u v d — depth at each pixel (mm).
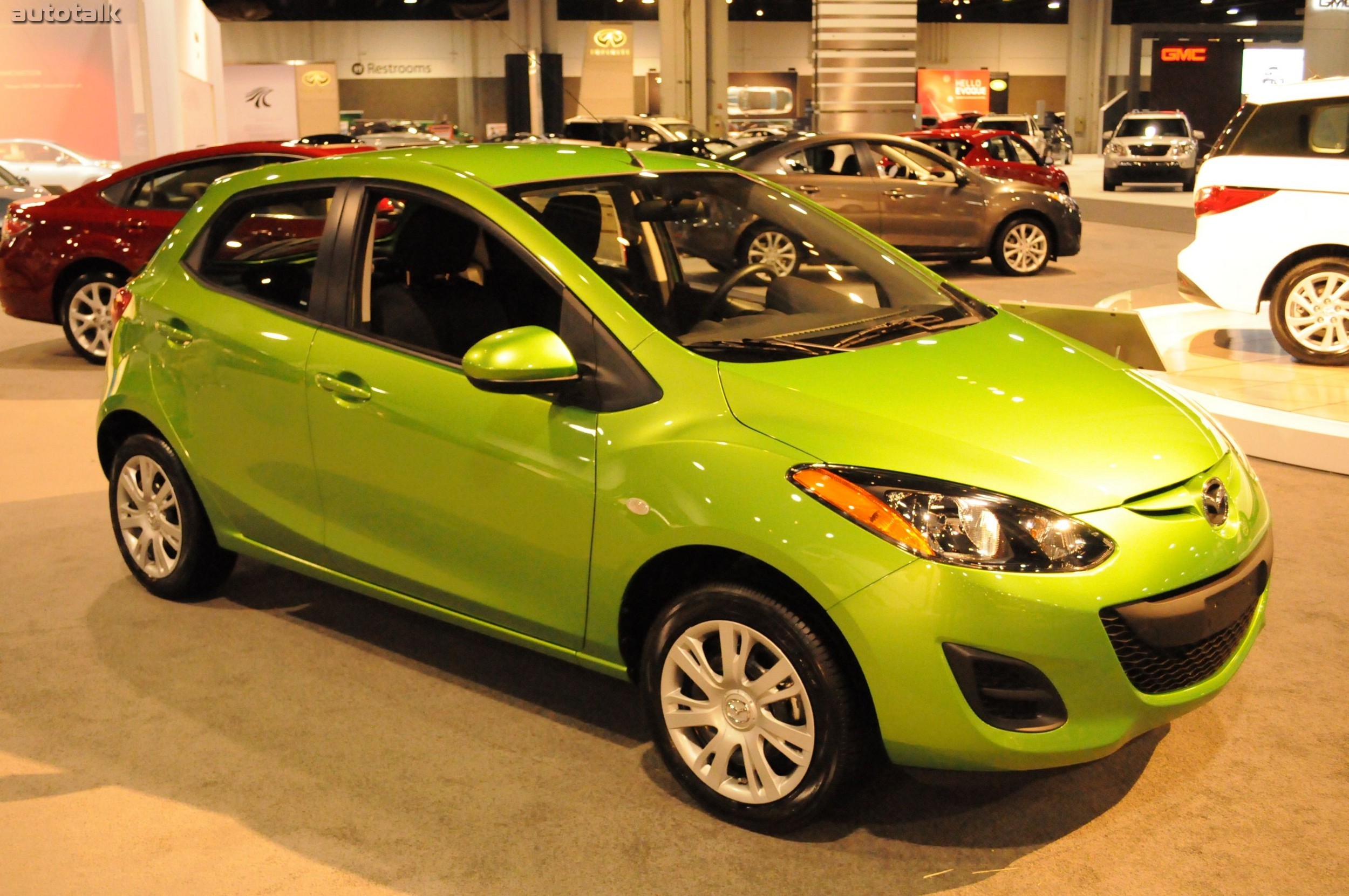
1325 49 27516
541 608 3109
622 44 26656
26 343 9523
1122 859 2713
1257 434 5820
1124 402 2980
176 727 3406
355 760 3213
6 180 16266
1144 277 12602
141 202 8375
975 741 2510
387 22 49344
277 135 33406
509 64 45219
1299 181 7059
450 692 3607
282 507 3693
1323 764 3098
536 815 2938
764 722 2750
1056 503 2557
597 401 2920
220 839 2854
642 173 3576
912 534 2506
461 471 3150
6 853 2809
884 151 12688
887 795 2979
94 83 17500
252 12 42156
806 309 3420
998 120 25594
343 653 3881
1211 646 2736
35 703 3555
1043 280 12484
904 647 2494
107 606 4270
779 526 2588
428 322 3338
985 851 2752
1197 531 2680
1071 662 2486
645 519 2791
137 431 4270
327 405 3441
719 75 31719
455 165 3471
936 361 3037
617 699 3549
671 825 2883
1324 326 7148
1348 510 5035
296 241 3674
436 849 2797
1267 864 2680
